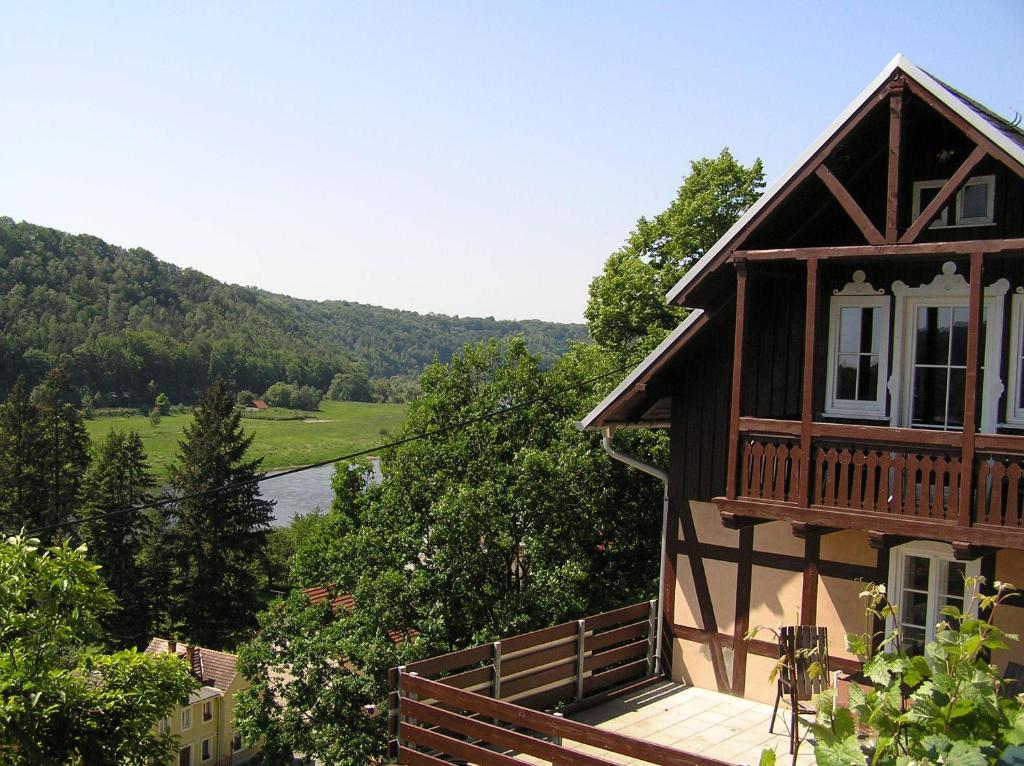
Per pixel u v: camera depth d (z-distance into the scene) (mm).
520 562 24484
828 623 11914
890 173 10172
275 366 155000
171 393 132375
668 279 29016
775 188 10883
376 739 21656
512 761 9641
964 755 4961
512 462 24875
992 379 10688
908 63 10000
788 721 11594
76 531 51281
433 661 11031
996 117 11875
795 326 12141
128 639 48906
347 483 26984
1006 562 10680
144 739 17594
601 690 13195
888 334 11461
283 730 22812
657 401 13750
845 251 10383
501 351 27734
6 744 15695
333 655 22531
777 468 10914
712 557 12906
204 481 51719
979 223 10953
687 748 10891
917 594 11336
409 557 23516
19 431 53594
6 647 16516
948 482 10641
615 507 24078
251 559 53375
